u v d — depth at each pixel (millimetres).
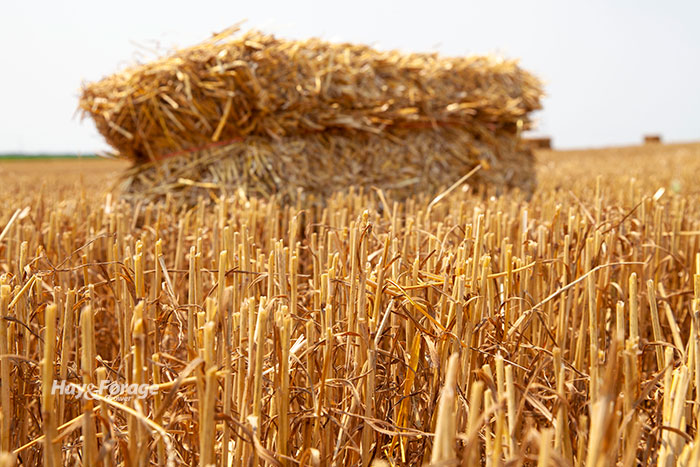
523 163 7207
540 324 2189
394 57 5820
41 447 1873
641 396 1530
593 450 1173
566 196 4746
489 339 2008
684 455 1463
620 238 2703
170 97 4840
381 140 5742
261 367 1516
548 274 2426
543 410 1588
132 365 1603
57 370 1949
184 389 1734
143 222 5039
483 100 6363
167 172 5180
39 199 4457
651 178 7207
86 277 2076
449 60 6383
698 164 12148
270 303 1778
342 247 2088
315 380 1860
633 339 1643
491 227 2881
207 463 1403
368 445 1701
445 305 1860
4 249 3307
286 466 1588
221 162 5082
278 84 5020
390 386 1896
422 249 2623
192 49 4848
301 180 5184
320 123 5285
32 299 2045
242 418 1597
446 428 1183
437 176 6152
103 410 1469
